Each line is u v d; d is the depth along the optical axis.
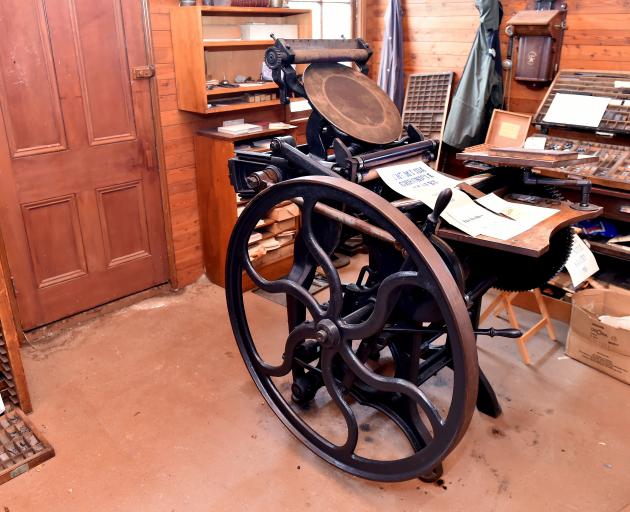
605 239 2.86
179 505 1.89
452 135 3.38
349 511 1.87
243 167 2.16
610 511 1.85
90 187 2.91
